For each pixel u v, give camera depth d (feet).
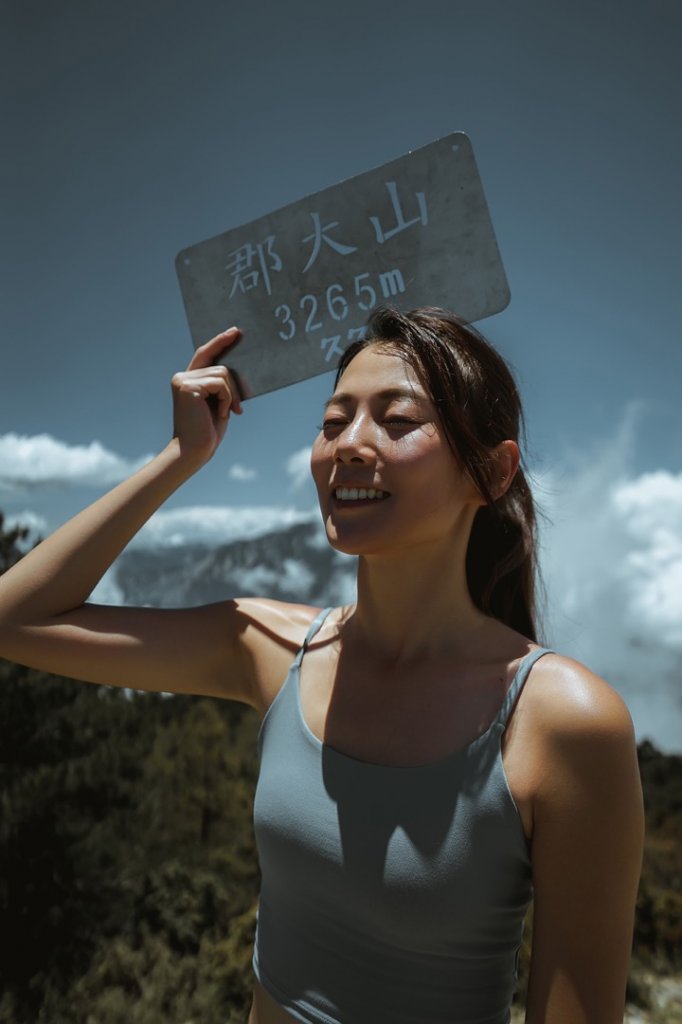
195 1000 26.66
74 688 31.22
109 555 4.01
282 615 3.96
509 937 3.06
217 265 4.44
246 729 47.47
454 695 3.17
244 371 4.33
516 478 3.89
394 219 4.10
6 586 3.98
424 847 2.96
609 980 2.87
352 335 4.15
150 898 29.99
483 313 3.92
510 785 2.92
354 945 3.10
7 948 26.78
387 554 3.35
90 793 29.84
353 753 3.24
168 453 4.14
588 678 2.98
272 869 3.34
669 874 44.55
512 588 3.98
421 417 3.25
